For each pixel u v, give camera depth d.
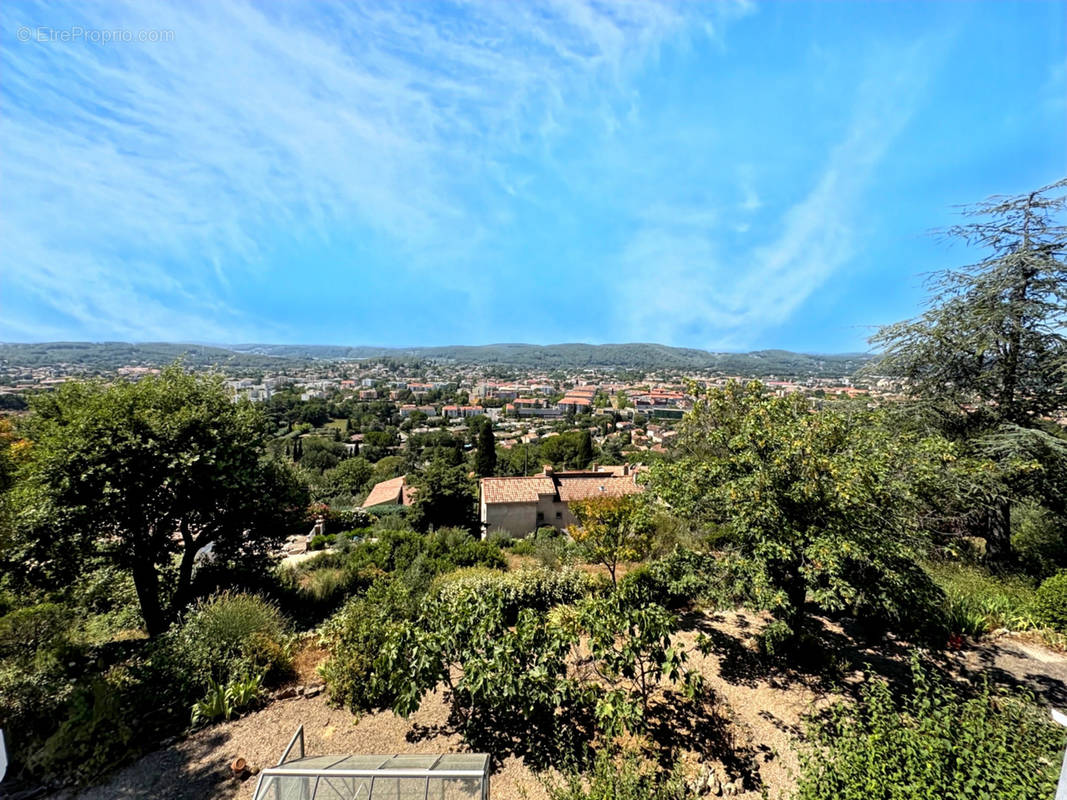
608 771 3.75
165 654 5.79
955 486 8.48
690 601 8.02
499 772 4.48
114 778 4.39
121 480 7.41
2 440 8.72
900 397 11.66
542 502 23.39
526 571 8.70
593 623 5.21
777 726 5.01
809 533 5.24
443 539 14.85
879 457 5.63
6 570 7.25
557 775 4.39
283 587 10.05
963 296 10.90
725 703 5.41
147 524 7.97
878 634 6.91
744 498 5.51
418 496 21.81
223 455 8.50
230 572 9.71
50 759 4.39
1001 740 3.34
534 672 4.72
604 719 4.70
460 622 5.23
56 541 7.25
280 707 5.45
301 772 3.31
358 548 13.79
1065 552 10.05
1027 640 6.79
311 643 6.97
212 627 6.11
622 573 10.16
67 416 7.84
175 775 4.44
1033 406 10.02
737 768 4.43
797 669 6.06
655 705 5.36
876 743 3.30
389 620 6.18
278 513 9.92
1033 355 10.03
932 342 10.70
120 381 8.75
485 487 23.86
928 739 3.22
